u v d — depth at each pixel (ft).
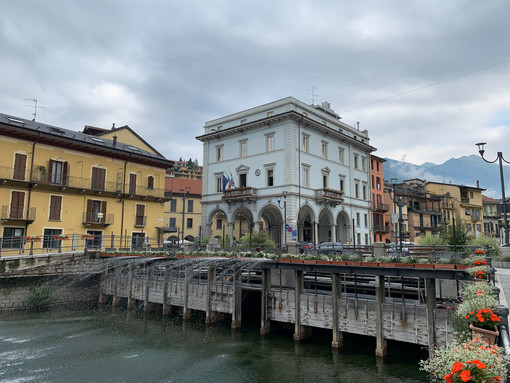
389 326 58.39
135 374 54.44
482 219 246.27
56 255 98.43
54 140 116.37
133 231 136.46
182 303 87.45
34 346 66.13
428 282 55.01
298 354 62.03
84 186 123.65
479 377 13.98
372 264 58.23
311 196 141.69
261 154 142.82
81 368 56.39
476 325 22.43
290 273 75.97
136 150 147.43
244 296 82.33
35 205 111.34
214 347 66.44
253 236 121.49
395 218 91.86
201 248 102.42
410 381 50.62
